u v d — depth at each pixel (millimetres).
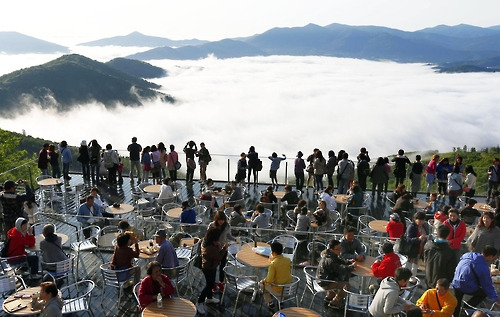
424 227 8031
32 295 6344
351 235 7742
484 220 7758
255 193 15383
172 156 15828
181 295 8070
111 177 16125
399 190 11797
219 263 8125
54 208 13266
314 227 10188
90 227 10234
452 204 13227
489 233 7711
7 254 8055
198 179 17078
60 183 13781
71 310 6637
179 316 5879
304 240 9758
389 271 6805
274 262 6828
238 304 7695
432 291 6043
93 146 15891
